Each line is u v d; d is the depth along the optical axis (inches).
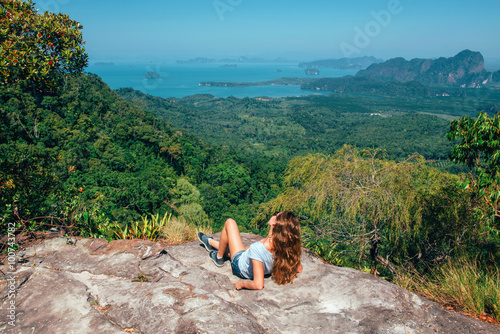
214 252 108.0
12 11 141.9
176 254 112.7
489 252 196.7
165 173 2320.4
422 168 236.4
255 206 2032.5
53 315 69.8
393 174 229.5
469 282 110.9
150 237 145.5
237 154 4224.9
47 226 138.9
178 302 73.3
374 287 90.0
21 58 144.2
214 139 7564.0
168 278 93.4
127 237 146.1
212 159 3356.3
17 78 152.3
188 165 2994.6
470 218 197.9
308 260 110.8
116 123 2972.4
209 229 163.0
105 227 149.5
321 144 7667.3
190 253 113.9
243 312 76.9
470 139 147.6
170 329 64.1
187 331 63.2
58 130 2097.7
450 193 207.2
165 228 151.8
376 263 268.4
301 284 92.0
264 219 304.7
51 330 65.2
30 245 114.5
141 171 2164.1
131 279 92.4
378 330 75.5
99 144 2278.5
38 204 139.8
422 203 218.1
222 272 102.0
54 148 1875.0
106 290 80.7
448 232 217.3
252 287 87.7
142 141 2849.4
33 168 141.6
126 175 1647.4
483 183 141.4
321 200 232.7
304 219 271.3
